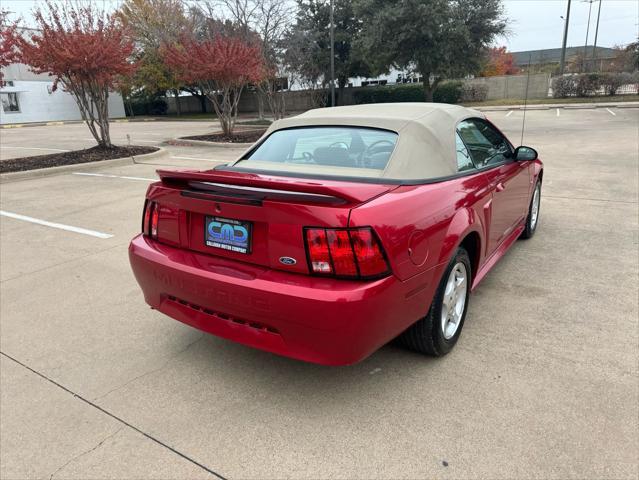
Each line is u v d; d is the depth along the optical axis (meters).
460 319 3.12
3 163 12.03
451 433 2.36
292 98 41.09
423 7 24.92
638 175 8.17
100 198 8.02
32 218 6.82
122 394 2.79
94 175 10.52
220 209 2.52
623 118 19.02
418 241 2.48
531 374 2.80
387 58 27.34
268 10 22.28
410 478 2.11
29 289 4.30
